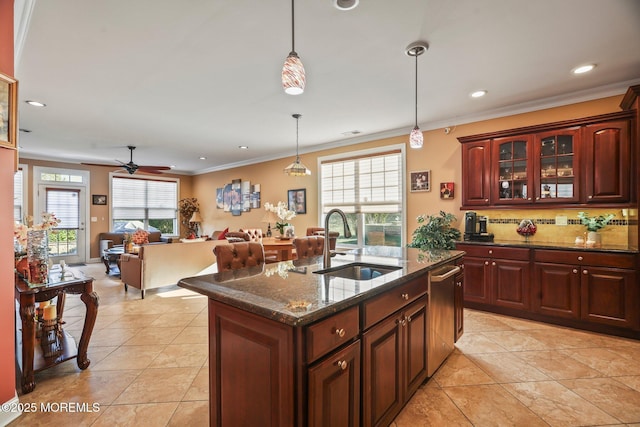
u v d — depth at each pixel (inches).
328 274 78.7
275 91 130.2
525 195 139.3
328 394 48.3
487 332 119.6
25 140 211.6
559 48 97.3
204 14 79.0
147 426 68.4
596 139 122.4
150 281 173.5
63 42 91.4
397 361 66.9
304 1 74.3
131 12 77.9
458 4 76.3
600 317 115.3
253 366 50.7
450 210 170.6
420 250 114.5
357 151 210.5
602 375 88.9
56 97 134.5
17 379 86.0
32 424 68.9
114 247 262.8
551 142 133.3
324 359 48.0
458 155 167.8
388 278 65.8
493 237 150.1
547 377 87.8
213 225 338.0
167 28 85.1
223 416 56.8
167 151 250.2
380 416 61.3
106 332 122.0
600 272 115.4
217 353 57.6
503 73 114.7
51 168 274.1
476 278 144.4
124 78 116.6
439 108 152.3
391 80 120.0
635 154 115.0
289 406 44.8
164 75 114.3
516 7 77.5
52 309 108.3
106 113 156.4
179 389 82.8
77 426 68.4
